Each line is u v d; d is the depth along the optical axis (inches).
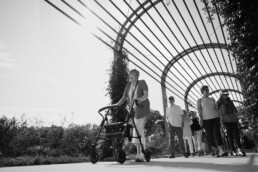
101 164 137.3
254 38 143.5
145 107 155.8
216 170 75.0
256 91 158.9
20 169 112.5
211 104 213.0
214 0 171.8
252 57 147.6
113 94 277.9
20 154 296.5
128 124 139.3
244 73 163.2
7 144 284.8
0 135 281.3
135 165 116.3
